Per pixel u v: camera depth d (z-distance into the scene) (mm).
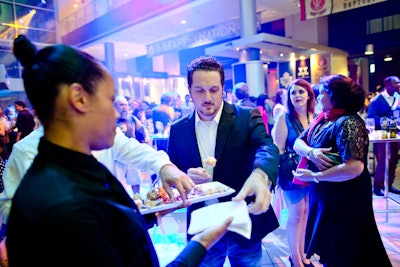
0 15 12406
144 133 3768
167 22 9789
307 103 2324
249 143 1269
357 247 1623
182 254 633
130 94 11211
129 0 10234
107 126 566
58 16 14141
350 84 1684
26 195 490
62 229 447
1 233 1396
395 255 2467
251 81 7328
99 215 497
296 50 8484
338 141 1631
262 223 1284
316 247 1763
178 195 1059
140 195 1112
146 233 641
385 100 4094
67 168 528
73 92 511
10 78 10398
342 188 1634
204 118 1290
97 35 12008
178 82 12562
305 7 7020
